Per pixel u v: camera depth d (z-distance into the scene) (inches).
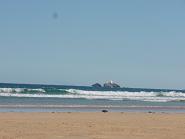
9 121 1298.0
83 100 3302.2
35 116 1526.8
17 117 1461.6
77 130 1106.7
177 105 3043.8
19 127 1142.3
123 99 3794.3
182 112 2138.3
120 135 1032.8
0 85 5851.4
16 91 3690.9
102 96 3912.4
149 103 3196.4
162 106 2753.4
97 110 2078.0
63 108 2167.8
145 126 1248.8
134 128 1185.4
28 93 3710.6
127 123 1328.7
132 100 3693.4
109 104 2743.6
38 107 2182.6
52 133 1037.8
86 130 1111.0
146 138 994.7
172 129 1183.6
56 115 1598.2
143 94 4205.2
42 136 983.6
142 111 2094.0
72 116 1568.7
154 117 1614.2
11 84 6294.3
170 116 1699.1
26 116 1515.7
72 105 2454.5
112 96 3959.2
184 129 1190.9
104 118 1504.7
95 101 3189.0
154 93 4308.6
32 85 6274.6
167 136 1034.1
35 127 1152.2
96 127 1187.3
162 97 4244.6
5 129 1089.4
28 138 948.6
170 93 4483.3
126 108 2345.0
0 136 965.2
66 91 3919.8
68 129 1125.1
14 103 2492.6
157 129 1175.6
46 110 1973.4
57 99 3292.3
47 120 1369.3
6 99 3006.9
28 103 2536.9
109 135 1028.5
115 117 1565.0
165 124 1330.0
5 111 1809.8
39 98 3339.1
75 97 3715.6
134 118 1537.9
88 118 1489.9
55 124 1242.0
